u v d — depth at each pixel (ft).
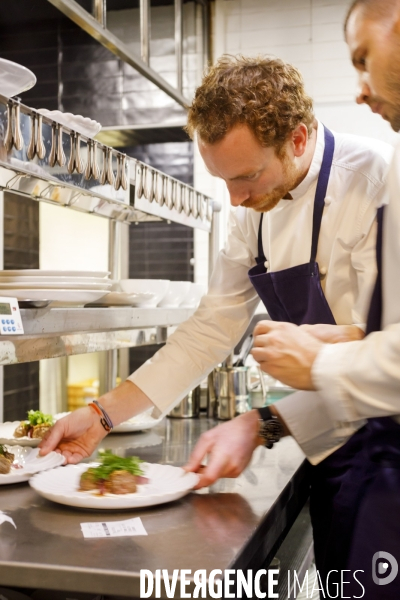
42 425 5.42
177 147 13.25
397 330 3.35
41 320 3.92
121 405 4.86
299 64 12.92
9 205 12.04
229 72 4.12
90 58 12.24
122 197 5.09
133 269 13.48
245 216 5.38
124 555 3.07
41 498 4.02
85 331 4.44
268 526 3.77
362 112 12.63
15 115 3.69
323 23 12.79
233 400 7.06
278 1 12.97
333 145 4.85
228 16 13.19
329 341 4.21
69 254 13.80
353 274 4.83
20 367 12.42
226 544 3.23
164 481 4.24
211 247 7.55
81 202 5.93
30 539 3.28
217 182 13.05
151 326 5.73
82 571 2.89
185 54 12.46
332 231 4.81
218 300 5.39
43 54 12.48
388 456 4.21
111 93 12.19
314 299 4.87
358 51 3.60
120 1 9.78
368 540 3.99
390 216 3.84
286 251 5.02
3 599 3.36
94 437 4.78
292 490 4.56
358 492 4.45
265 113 3.97
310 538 6.63
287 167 4.25
